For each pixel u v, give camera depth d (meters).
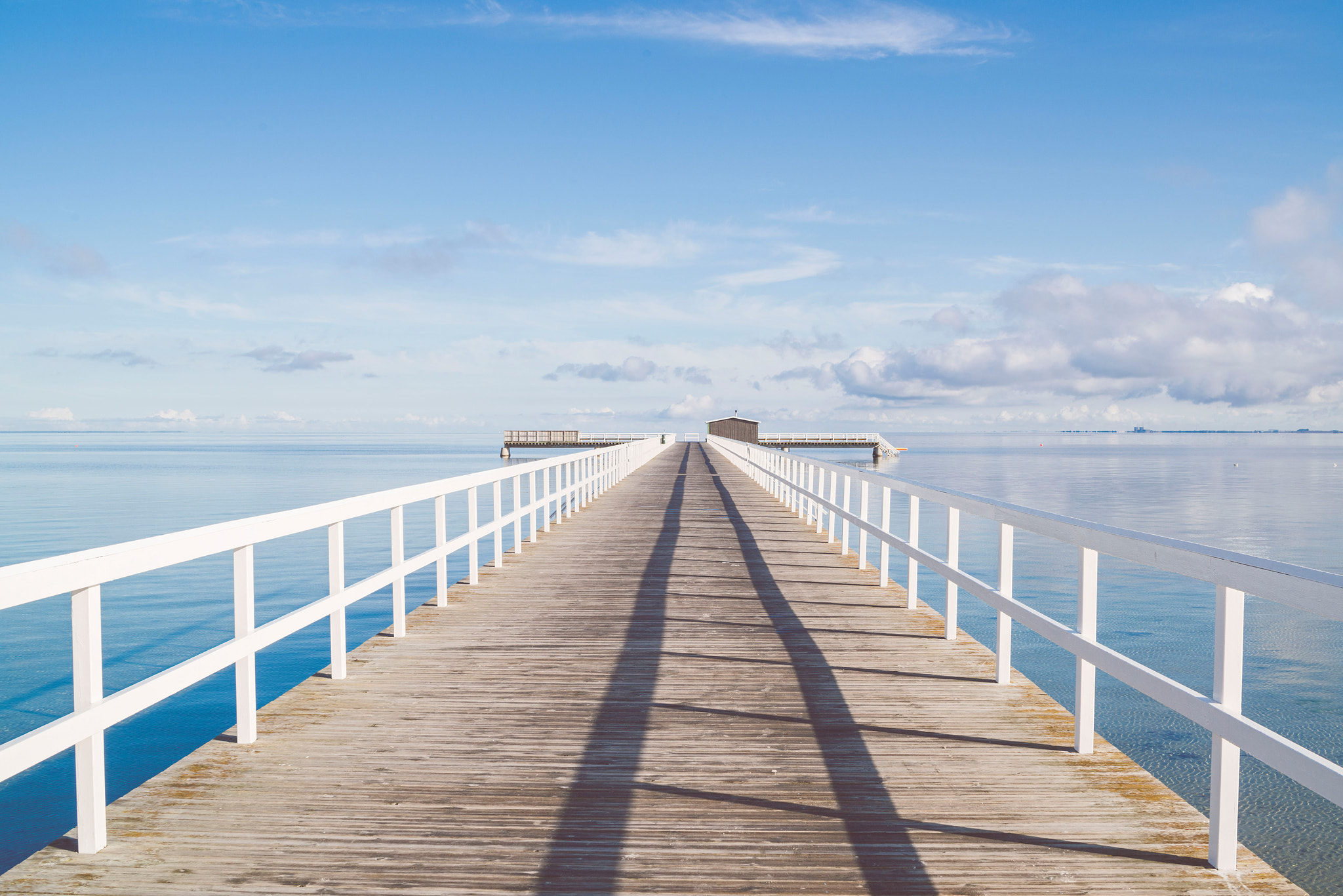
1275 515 49.34
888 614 7.25
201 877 2.90
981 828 3.28
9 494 59.56
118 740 11.23
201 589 22.67
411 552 29.39
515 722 4.50
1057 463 139.62
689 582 8.75
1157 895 2.79
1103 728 11.70
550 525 14.20
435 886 2.85
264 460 141.62
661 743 4.20
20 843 8.30
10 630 17.34
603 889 2.83
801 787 3.66
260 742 4.20
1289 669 15.83
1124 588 24.25
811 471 14.38
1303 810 8.91
